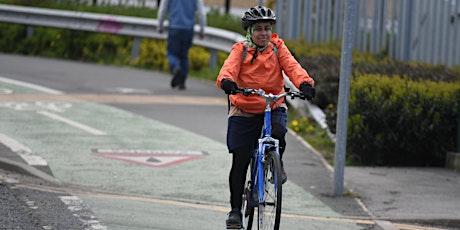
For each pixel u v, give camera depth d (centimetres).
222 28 4466
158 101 3139
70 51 4628
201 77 3984
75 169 2089
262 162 1428
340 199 1950
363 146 2288
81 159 2191
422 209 1883
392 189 2050
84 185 1959
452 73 2677
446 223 1800
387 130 2284
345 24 1959
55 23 4662
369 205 1906
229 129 1494
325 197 1962
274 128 1452
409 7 3033
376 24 3145
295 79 1447
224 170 2166
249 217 1523
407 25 3038
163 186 1986
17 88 3291
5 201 1742
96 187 1950
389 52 3102
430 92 2311
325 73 2794
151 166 2164
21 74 3719
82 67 4175
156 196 1903
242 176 1489
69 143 2359
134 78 3806
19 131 2470
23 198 1783
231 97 1481
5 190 1842
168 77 3928
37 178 1995
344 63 1966
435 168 2325
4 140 2336
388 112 2275
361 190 2030
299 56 3039
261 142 1431
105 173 2069
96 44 4566
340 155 1973
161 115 2852
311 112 2805
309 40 3403
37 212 1673
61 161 2155
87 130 2548
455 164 2297
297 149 2442
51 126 2573
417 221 1803
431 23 2923
